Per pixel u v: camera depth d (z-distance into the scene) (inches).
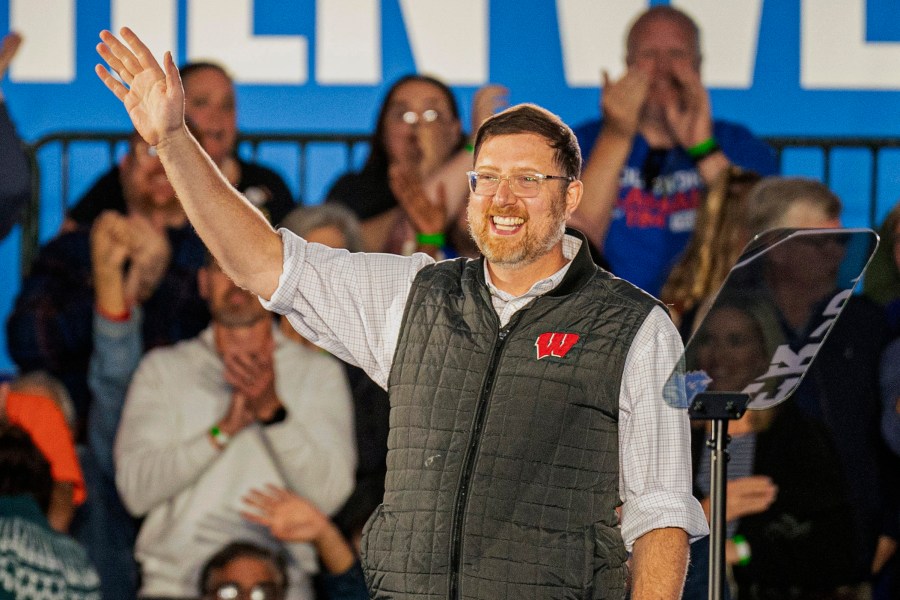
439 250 684.1
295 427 656.4
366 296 336.2
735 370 318.0
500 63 693.9
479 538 312.0
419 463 318.3
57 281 665.0
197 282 668.1
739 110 695.1
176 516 647.1
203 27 689.6
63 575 563.5
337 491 653.3
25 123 685.3
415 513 316.2
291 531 648.4
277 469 652.1
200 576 643.5
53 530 573.0
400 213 685.3
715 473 309.1
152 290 667.4
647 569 312.8
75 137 684.7
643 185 683.4
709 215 671.1
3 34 685.9
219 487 649.0
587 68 693.9
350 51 692.7
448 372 321.7
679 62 688.4
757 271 315.6
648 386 316.8
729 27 693.3
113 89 315.6
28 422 615.8
